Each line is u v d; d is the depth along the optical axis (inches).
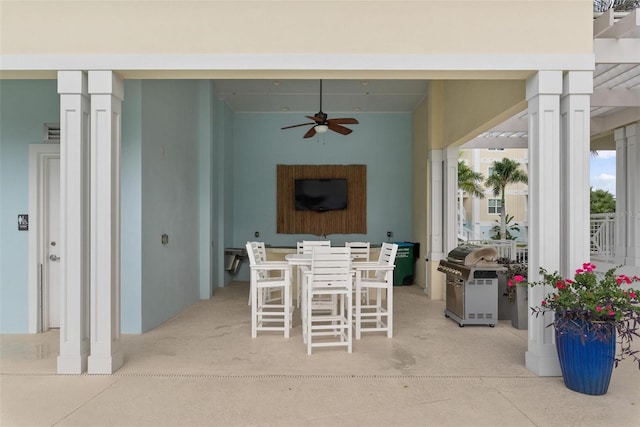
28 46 143.5
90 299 143.1
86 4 144.3
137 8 145.3
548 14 145.6
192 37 145.8
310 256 208.8
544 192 143.4
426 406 117.5
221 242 328.2
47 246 196.5
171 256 230.7
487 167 764.0
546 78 144.0
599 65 185.9
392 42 146.6
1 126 193.5
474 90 224.8
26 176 192.7
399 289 319.6
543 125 144.5
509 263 228.5
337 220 360.5
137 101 192.1
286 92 308.0
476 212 758.5
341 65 145.9
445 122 282.2
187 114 259.3
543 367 140.4
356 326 187.6
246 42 146.2
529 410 115.1
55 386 130.8
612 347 124.3
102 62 142.6
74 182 141.2
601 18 157.6
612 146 351.9
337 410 114.8
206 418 110.0
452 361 155.6
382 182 360.5
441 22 146.2
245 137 362.6
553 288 143.4
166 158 224.4
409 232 359.9
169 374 141.3
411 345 176.2
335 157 361.7
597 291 125.0
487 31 146.1
